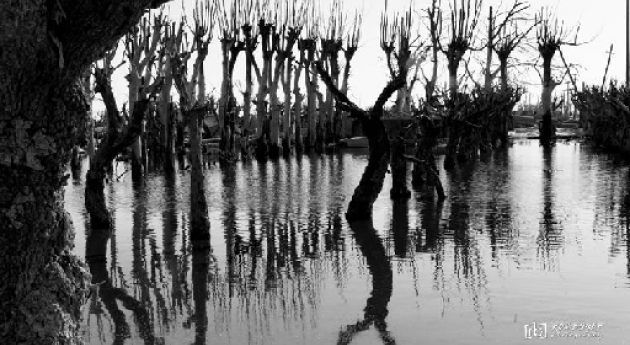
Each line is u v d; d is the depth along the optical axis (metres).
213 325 7.33
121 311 7.96
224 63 36.75
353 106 14.45
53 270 3.87
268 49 40.53
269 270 9.98
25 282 3.67
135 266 10.38
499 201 17.02
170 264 10.49
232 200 18.95
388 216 15.02
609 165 26.91
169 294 8.70
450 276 9.20
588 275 8.98
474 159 32.06
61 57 3.41
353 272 9.66
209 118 49.41
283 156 42.88
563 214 14.54
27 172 3.54
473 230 12.85
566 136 49.59
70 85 3.62
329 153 43.91
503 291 8.30
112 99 13.57
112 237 12.98
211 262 10.60
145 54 27.48
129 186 23.45
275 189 21.67
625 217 13.88
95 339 6.95
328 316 7.54
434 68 38.88
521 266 9.64
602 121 37.00
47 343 3.74
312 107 46.31
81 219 15.34
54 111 3.58
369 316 7.48
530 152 36.19
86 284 4.24
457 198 17.86
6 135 3.45
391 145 18.02
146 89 13.70
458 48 38.25
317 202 18.02
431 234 12.56
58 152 3.65
